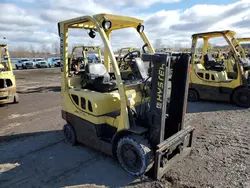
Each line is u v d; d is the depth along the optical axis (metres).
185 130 2.93
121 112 2.68
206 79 6.66
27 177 2.80
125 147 2.74
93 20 2.70
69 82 3.58
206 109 6.05
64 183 2.65
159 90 2.43
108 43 2.59
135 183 2.60
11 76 6.97
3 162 3.21
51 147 3.69
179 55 2.78
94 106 3.01
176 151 2.92
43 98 8.13
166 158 2.71
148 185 2.55
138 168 2.64
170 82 3.01
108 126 3.08
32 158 3.31
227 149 3.49
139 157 2.58
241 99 6.17
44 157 3.33
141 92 3.03
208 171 2.84
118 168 2.94
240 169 2.88
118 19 2.84
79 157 3.29
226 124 4.74
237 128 4.46
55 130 4.54
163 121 2.49
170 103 2.99
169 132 3.05
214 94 6.59
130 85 2.93
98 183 2.62
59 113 5.89
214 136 4.05
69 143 3.77
